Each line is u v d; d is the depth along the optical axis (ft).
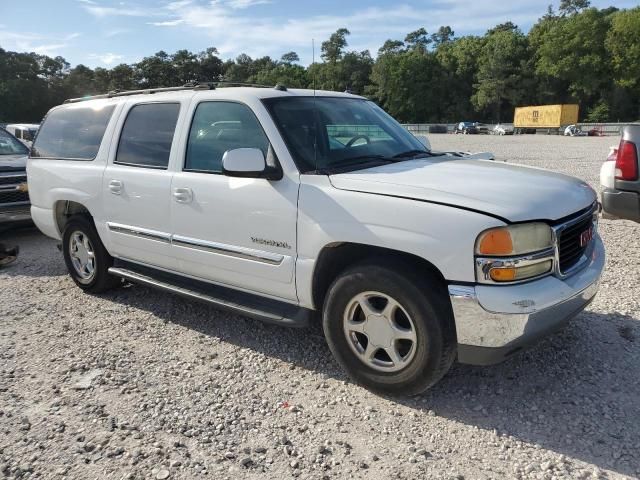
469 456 9.60
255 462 9.54
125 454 9.80
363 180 11.50
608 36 257.34
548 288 10.25
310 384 12.19
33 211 19.85
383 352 11.52
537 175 12.35
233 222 13.15
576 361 12.72
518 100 298.15
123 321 16.05
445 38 406.62
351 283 11.26
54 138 19.22
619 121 263.49
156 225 15.12
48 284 19.81
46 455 9.81
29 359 13.66
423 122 327.67
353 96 16.06
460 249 9.99
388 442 10.06
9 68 330.95
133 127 16.15
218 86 15.25
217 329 15.30
